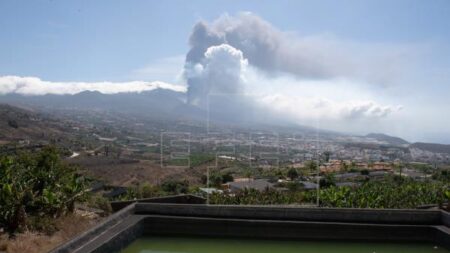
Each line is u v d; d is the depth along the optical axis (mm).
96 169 60406
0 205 14180
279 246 15266
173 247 15172
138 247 15125
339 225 15133
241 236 15492
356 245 15016
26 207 16672
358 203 36188
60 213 17109
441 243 14516
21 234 13789
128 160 70188
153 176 59781
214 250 15008
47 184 19094
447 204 23891
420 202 40188
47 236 14102
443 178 72188
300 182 48344
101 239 12695
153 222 15914
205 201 19484
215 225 15617
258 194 37594
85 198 20000
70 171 21828
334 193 37094
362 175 74812
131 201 19219
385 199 39281
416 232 14992
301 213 15656
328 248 14969
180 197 19578
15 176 18391
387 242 15023
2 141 65375
